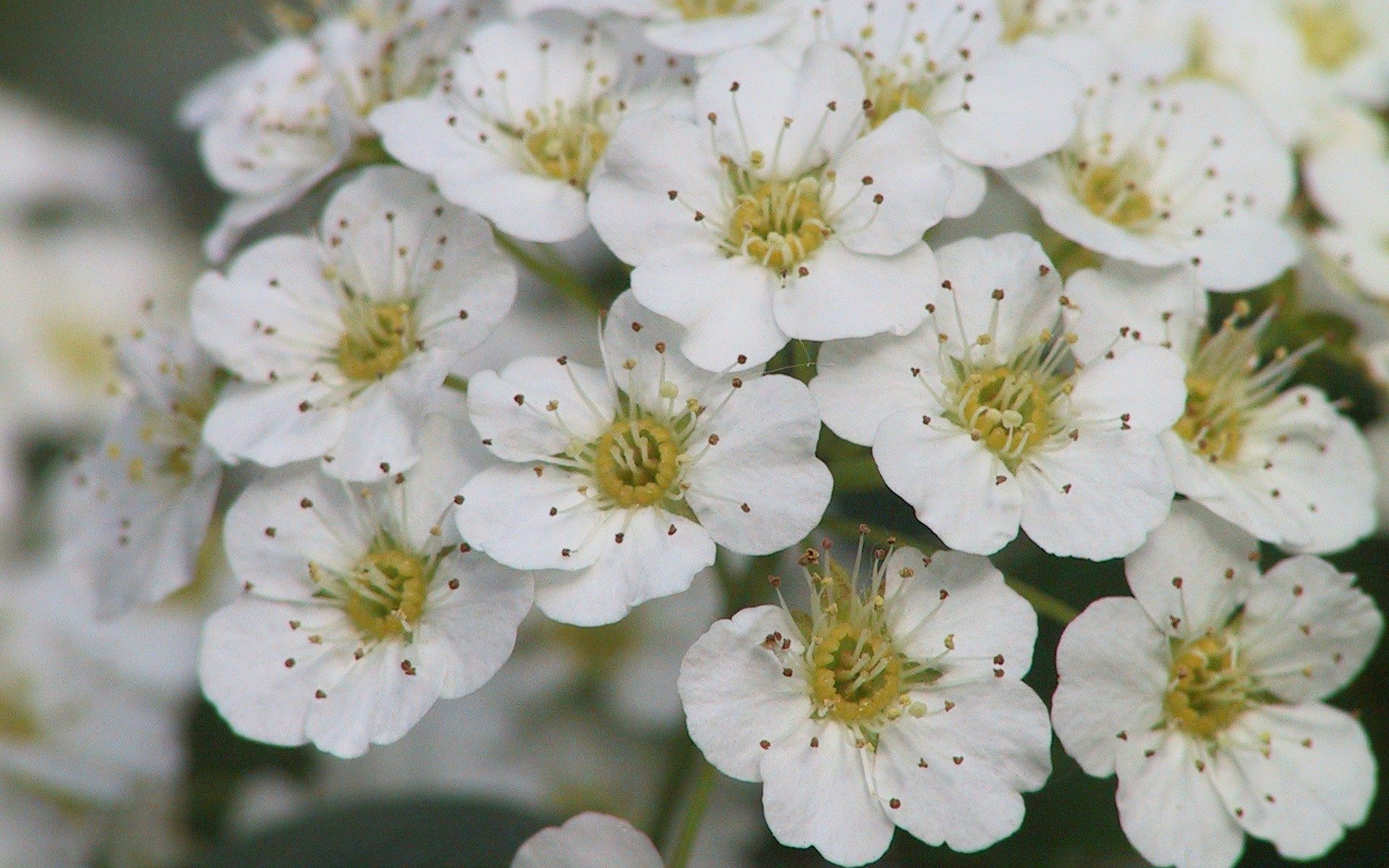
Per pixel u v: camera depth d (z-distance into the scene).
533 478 0.15
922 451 0.15
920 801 0.15
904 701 0.15
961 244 0.15
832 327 0.15
